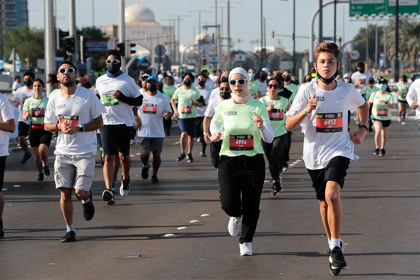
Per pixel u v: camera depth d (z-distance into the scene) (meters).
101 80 19.91
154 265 12.69
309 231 15.37
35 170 28.06
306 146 12.52
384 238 14.55
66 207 14.96
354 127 50.34
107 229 16.14
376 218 16.77
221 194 13.34
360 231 15.29
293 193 21.05
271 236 14.95
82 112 15.03
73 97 15.05
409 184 22.38
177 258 13.17
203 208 18.70
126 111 19.94
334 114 12.27
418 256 12.95
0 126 14.94
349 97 12.30
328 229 12.66
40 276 12.14
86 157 15.01
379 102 30.97
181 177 25.28
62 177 14.98
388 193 20.64
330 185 11.94
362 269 12.12
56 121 15.32
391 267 12.20
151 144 23.69
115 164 20.84
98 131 20.80
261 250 13.67
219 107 13.52
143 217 17.56
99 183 23.91
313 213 17.59
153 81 23.64
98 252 13.84
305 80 35.16
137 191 22.05
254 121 12.77
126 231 15.86
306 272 11.98
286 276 11.75
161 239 14.92
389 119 31.27
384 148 33.69
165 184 23.53
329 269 12.14
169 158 31.84
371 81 45.28
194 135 30.25
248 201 13.27
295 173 25.77
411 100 22.88
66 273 12.29
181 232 15.60
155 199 20.41
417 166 27.11
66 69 14.95
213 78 57.62
